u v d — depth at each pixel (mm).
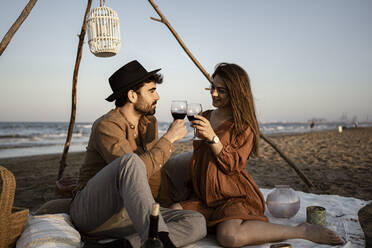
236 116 2336
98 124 2178
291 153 9883
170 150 2096
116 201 1815
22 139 23906
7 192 1569
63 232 1777
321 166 6879
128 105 2322
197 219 1970
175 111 2166
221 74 2395
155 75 2377
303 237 2082
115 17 3279
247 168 6891
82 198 1933
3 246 1597
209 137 2145
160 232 1439
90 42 3281
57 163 9367
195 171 2387
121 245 1850
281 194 2701
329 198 3457
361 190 4391
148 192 1604
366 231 2449
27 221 1861
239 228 1998
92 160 2215
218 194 2260
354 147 11586
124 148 2137
